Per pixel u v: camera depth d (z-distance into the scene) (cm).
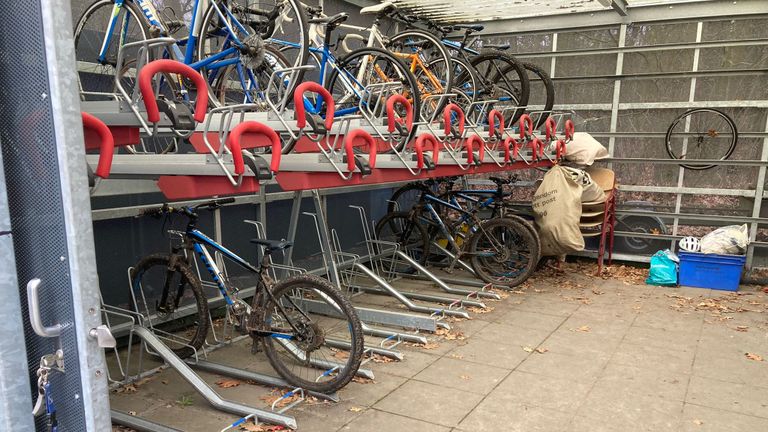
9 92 106
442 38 553
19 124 106
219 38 359
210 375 330
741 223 581
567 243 525
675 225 610
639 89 610
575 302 488
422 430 267
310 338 294
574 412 286
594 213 566
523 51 656
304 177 260
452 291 511
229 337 389
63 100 101
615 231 632
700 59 579
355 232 600
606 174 600
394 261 561
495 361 353
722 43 563
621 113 623
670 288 539
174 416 279
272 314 309
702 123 586
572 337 397
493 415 282
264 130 199
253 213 463
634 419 280
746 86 565
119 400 295
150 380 321
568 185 529
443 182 584
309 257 528
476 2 549
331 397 295
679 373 335
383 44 470
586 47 625
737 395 307
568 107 645
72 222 103
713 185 591
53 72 99
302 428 268
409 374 332
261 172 199
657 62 596
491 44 670
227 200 350
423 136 306
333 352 363
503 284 527
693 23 574
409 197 679
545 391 310
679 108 594
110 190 314
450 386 316
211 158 198
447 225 573
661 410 289
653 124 611
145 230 387
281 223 493
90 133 177
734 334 405
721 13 555
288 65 358
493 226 526
